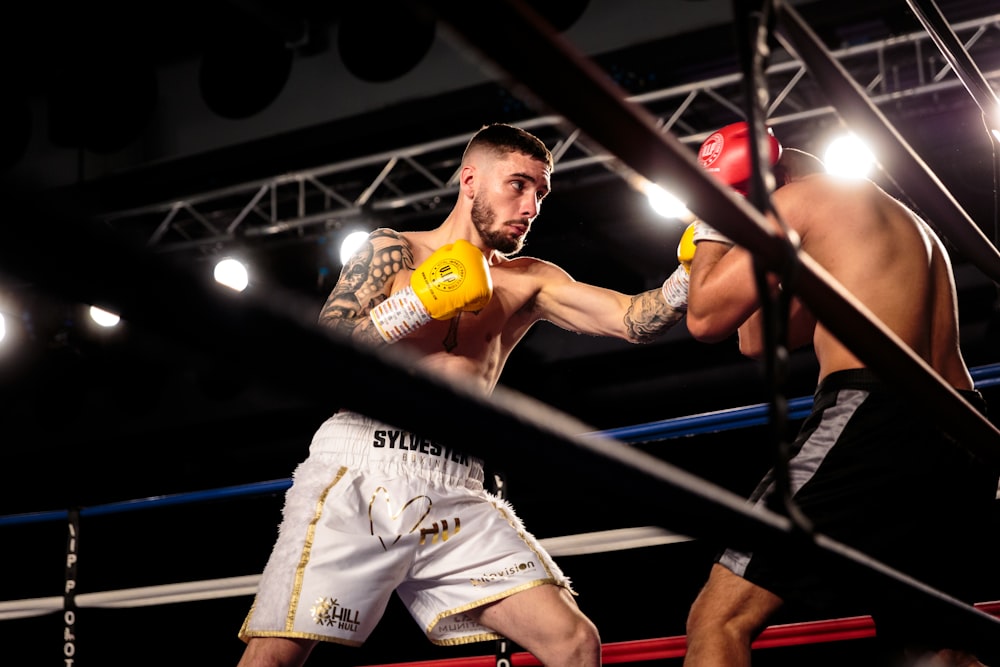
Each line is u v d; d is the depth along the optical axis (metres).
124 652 7.43
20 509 8.92
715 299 1.72
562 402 7.94
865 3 5.56
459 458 2.21
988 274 1.59
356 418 2.20
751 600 1.56
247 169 7.14
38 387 8.73
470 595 2.14
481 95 6.33
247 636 2.07
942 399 0.98
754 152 0.69
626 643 2.53
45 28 6.97
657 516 0.62
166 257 0.38
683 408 7.73
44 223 0.34
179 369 8.59
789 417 2.50
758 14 0.72
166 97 7.36
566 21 6.28
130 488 8.74
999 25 5.29
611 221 7.01
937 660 1.67
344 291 2.24
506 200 2.38
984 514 1.72
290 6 6.62
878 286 1.72
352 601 2.05
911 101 5.74
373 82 6.66
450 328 2.35
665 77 6.29
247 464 8.53
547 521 6.75
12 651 7.37
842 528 1.57
